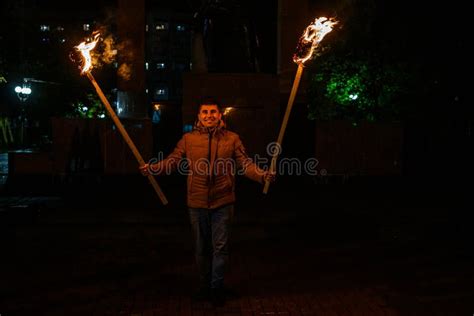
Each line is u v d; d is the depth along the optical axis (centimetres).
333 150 1371
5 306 513
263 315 494
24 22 2441
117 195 1170
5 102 3469
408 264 661
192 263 664
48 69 2867
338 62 2036
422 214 962
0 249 726
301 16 1520
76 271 630
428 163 1555
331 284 585
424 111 1980
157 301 529
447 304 524
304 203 1077
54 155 1340
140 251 721
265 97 1441
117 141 1354
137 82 1505
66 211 979
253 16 1616
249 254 709
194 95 1439
